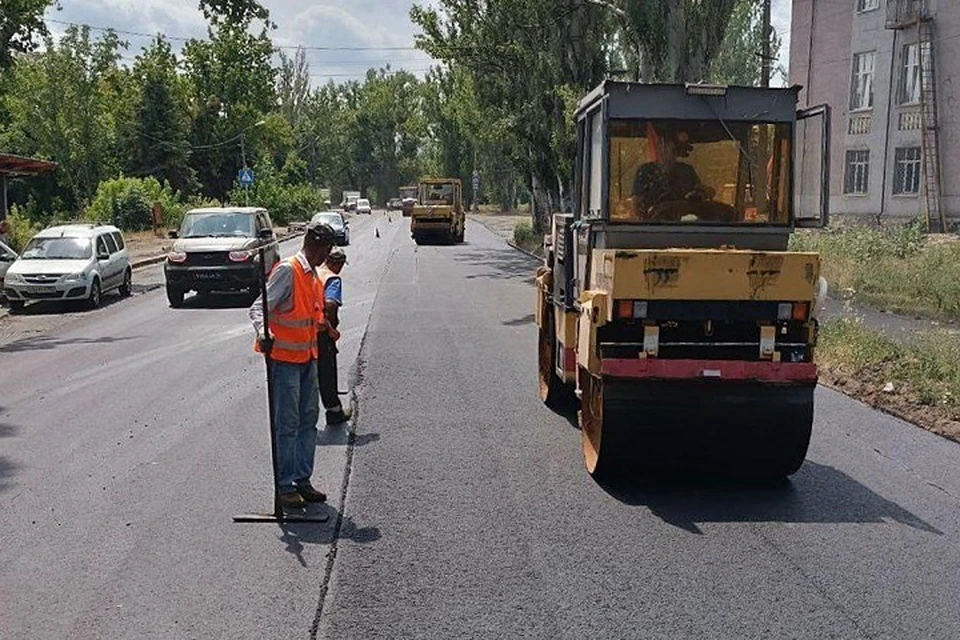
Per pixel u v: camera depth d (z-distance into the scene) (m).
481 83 35.31
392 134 124.00
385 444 8.80
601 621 5.09
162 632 4.99
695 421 7.18
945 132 32.75
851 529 6.56
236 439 9.05
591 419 7.89
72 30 56.66
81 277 21.06
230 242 21.31
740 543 6.27
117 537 6.43
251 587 5.56
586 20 31.14
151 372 12.79
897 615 5.17
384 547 6.19
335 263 9.59
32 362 14.05
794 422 7.20
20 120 57.78
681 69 23.91
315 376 7.11
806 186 7.89
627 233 7.96
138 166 63.81
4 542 6.36
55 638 4.95
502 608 5.25
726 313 7.07
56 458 8.46
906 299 18.22
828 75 37.66
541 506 7.02
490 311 19.28
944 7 32.50
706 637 4.90
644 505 7.06
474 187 98.12
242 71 70.44
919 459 8.40
